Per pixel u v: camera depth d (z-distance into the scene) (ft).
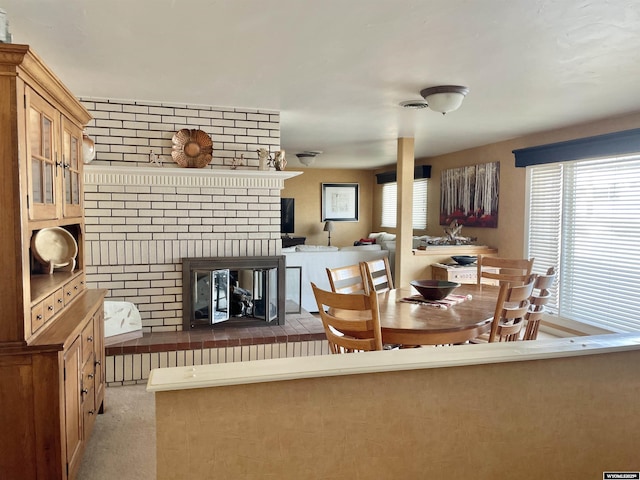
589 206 16.07
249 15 7.20
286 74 10.29
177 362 12.15
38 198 6.82
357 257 20.18
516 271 17.02
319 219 33.35
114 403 10.81
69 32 7.88
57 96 7.53
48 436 6.31
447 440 4.61
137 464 8.30
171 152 13.16
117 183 12.67
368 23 7.49
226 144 13.67
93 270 12.84
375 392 4.38
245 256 13.88
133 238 13.08
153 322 13.26
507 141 19.62
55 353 6.28
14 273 6.07
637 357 5.22
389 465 4.47
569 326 16.83
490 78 10.53
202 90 11.71
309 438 4.25
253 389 4.07
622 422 5.20
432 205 25.93
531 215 18.52
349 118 15.19
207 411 3.98
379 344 7.91
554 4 6.77
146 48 8.66
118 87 11.44
